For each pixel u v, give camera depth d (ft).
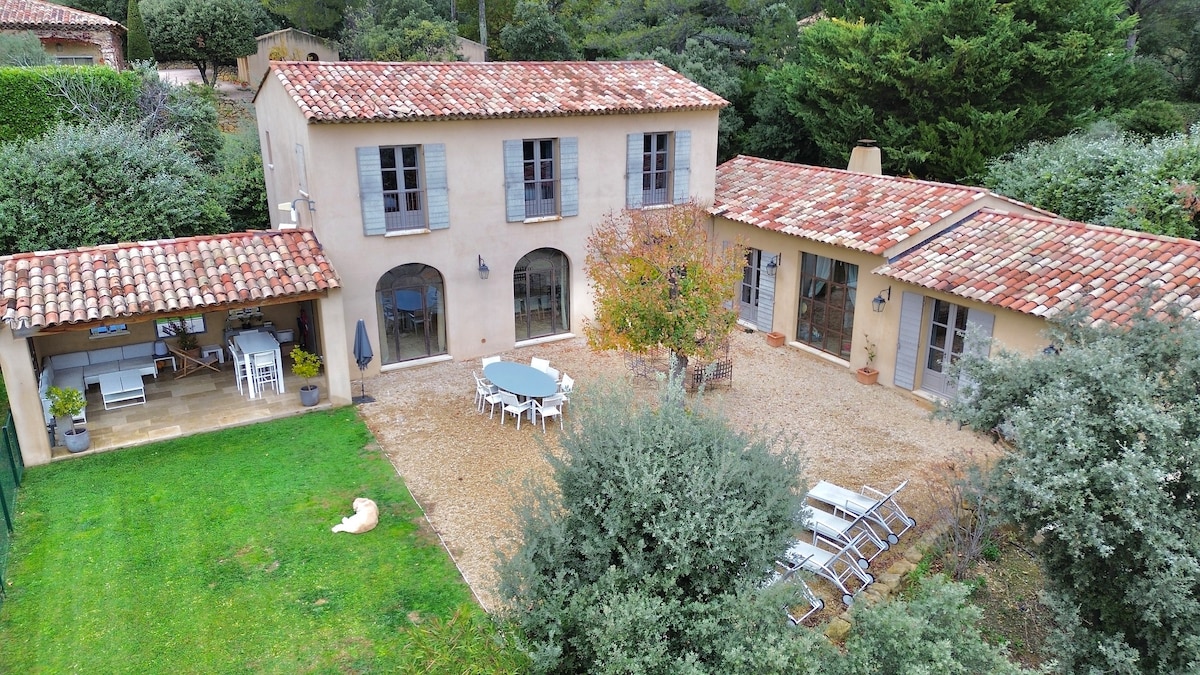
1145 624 25.02
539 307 63.36
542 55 115.65
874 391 53.83
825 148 96.27
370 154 52.44
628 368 57.82
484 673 19.77
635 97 61.46
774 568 24.13
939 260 50.37
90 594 32.60
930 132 84.53
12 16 93.20
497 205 57.98
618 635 20.47
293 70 54.54
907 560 34.30
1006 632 30.94
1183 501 23.50
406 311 58.29
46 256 45.75
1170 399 23.90
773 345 63.05
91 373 52.29
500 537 35.32
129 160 59.52
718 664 21.43
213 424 48.37
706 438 24.09
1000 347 37.14
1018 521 25.48
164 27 115.96
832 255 56.80
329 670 28.58
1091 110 85.15
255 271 48.14
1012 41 80.48
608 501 23.08
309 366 50.34
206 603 32.14
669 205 64.34
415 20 116.47
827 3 112.78
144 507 39.09
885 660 21.66
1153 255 44.39
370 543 36.40
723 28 115.55
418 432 47.91
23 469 42.63
